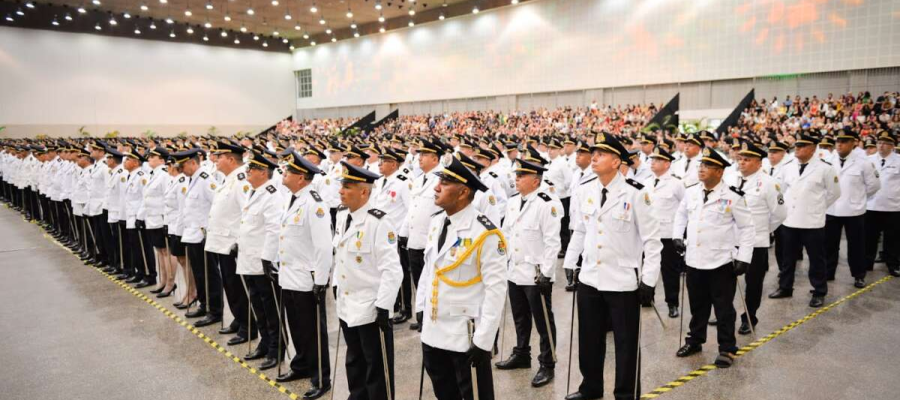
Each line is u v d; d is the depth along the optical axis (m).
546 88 25.88
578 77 24.72
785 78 19.45
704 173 4.70
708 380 4.38
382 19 28.22
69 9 29.42
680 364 4.70
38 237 11.19
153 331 5.75
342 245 3.66
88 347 5.31
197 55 34.56
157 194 6.93
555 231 4.32
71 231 10.34
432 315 3.04
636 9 22.69
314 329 4.27
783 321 5.71
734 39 20.33
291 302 4.37
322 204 4.19
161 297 6.93
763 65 19.77
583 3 24.23
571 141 9.75
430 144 5.98
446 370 3.09
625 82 23.30
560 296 6.75
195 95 34.59
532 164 4.50
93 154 8.45
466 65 28.84
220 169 5.42
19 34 28.59
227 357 5.05
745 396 4.09
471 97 28.88
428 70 30.62
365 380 3.72
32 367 4.86
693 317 4.90
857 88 17.97
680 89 21.91
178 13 30.72
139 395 4.30
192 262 6.11
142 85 32.56
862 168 6.83
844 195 6.90
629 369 3.84
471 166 4.80
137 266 7.55
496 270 2.91
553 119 23.44
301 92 39.25
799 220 6.32
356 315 3.56
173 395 4.30
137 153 7.48
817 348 4.98
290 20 32.44
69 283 7.68
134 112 32.38
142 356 5.08
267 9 29.31
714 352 4.96
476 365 2.83
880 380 4.31
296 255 4.26
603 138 3.88
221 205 5.34
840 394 4.09
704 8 20.94
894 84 17.28
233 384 4.48
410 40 31.34
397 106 32.78
